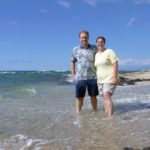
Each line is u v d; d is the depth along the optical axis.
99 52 4.24
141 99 6.02
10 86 11.91
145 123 3.46
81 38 4.28
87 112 4.39
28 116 4.15
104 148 2.50
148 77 18.34
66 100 6.35
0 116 4.16
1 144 2.69
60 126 3.42
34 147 2.58
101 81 4.18
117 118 3.83
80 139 2.81
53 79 21.31
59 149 2.51
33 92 8.58
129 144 2.59
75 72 4.46
